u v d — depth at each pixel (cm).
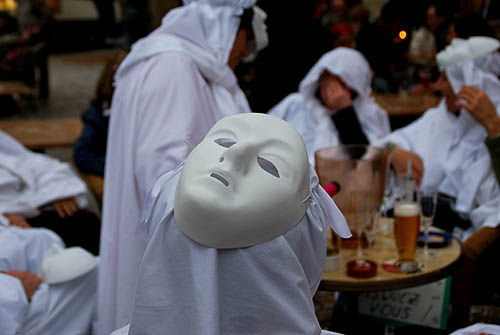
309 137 286
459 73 251
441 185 266
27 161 268
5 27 966
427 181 267
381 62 404
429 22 409
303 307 86
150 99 170
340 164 188
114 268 181
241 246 82
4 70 792
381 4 705
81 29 1594
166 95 170
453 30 269
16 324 167
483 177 247
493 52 248
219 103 185
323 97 274
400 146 277
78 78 1112
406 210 171
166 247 86
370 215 181
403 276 169
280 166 84
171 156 163
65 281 183
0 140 270
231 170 81
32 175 261
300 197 86
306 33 363
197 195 80
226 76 187
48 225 256
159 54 176
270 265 83
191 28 182
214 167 82
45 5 959
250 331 86
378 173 191
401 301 202
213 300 81
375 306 205
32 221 256
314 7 372
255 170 83
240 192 81
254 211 81
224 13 187
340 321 219
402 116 435
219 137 88
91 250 263
